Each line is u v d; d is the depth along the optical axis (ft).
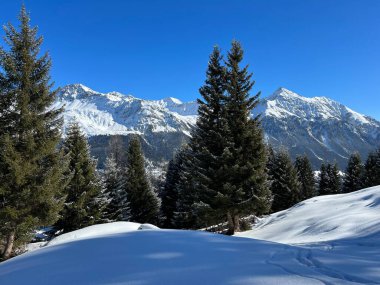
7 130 55.57
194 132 89.15
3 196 54.29
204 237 23.58
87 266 17.21
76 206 81.56
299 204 87.66
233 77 78.18
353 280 14.28
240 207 72.79
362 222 46.55
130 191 132.77
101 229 57.00
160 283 14.29
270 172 156.15
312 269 15.81
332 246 28.55
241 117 76.59
